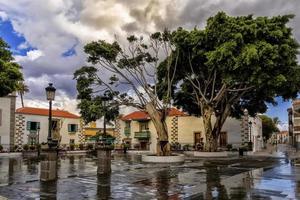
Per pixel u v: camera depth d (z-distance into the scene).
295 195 11.51
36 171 20.03
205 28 29.59
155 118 28.28
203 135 49.72
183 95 38.28
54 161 15.23
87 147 48.53
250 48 25.47
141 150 48.06
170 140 51.72
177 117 51.66
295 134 74.69
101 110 29.14
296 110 74.31
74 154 41.81
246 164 24.53
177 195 11.63
